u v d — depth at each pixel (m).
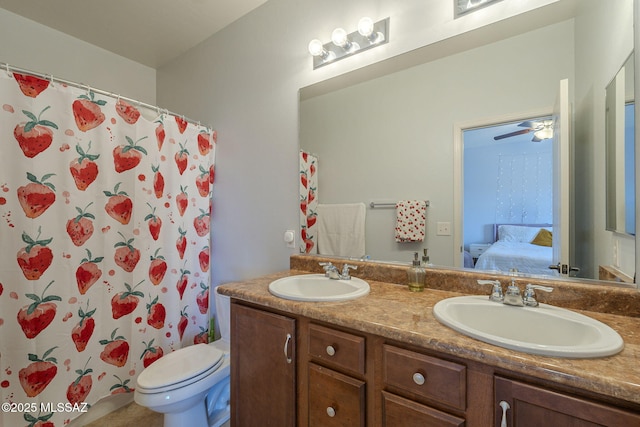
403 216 1.40
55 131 1.37
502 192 1.17
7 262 1.26
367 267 1.43
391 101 1.42
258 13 1.87
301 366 1.08
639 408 0.56
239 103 1.98
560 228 1.05
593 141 0.99
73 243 1.44
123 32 2.14
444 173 1.29
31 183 1.31
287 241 1.72
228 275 2.05
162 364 1.41
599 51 0.99
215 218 2.14
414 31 1.32
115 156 1.59
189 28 2.09
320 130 1.63
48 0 1.80
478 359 0.69
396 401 0.83
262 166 1.86
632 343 0.72
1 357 1.26
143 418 1.64
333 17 1.54
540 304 0.98
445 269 1.26
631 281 0.93
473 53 1.21
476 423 0.72
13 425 1.28
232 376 1.30
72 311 1.44
